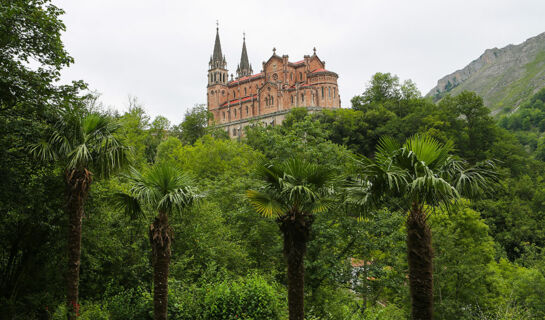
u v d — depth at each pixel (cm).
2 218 1983
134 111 5956
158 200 1692
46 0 2034
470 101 9575
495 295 3369
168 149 6831
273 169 1479
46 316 2131
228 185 3753
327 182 1506
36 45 1969
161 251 1686
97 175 1934
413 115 9175
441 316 3039
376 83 12000
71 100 2059
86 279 2470
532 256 5328
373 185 1377
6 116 1961
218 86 15325
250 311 2148
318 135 3222
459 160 1384
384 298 3762
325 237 2569
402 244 2756
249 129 9750
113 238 2473
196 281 2614
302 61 13862
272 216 1498
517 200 6825
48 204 2072
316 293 2641
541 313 3456
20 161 2031
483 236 3647
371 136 9388
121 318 2214
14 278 2152
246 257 2941
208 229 2789
